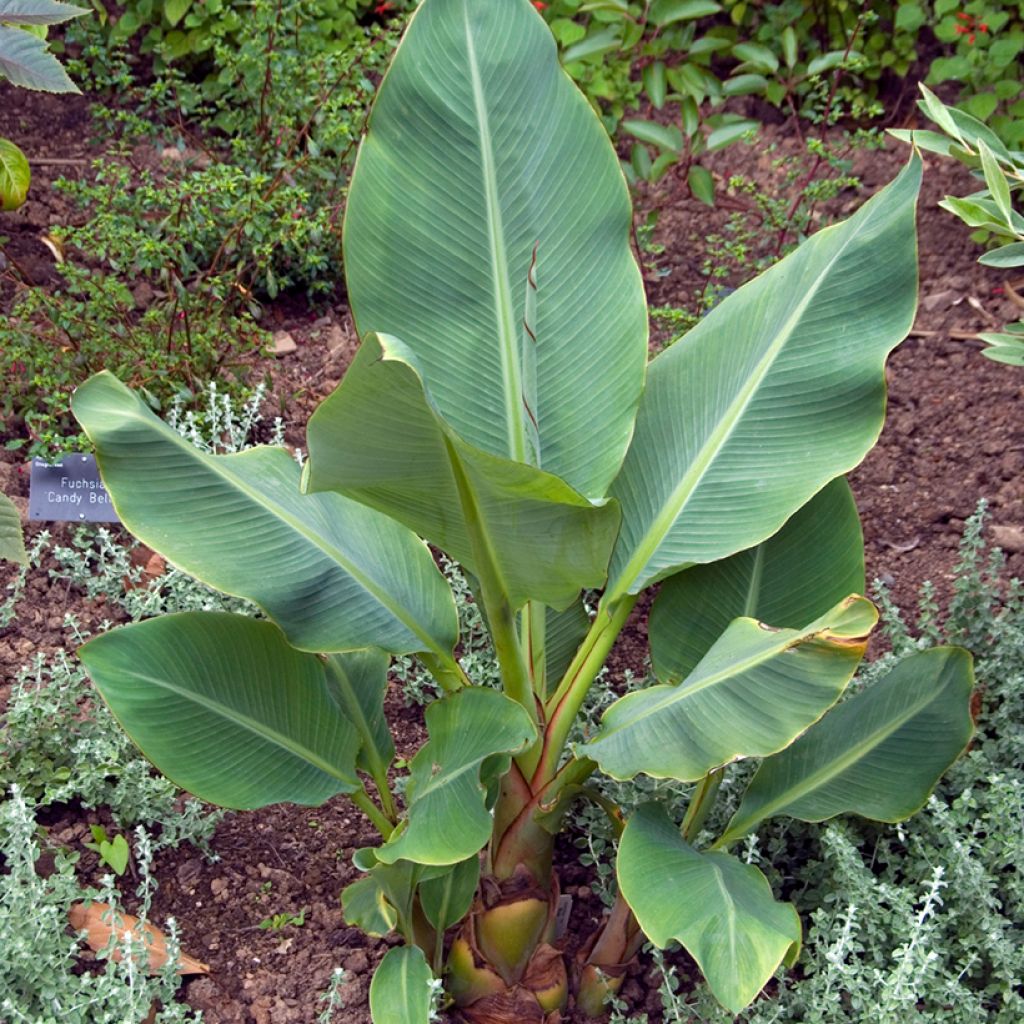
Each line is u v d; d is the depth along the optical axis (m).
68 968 1.46
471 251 1.42
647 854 1.27
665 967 1.56
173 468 1.39
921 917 1.39
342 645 1.38
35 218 2.70
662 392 1.53
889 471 2.37
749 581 1.53
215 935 1.61
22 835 1.49
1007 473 2.33
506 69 1.42
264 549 1.39
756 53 2.79
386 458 1.15
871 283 1.43
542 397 1.42
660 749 1.26
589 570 1.24
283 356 2.51
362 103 2.65
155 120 3.03
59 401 2.13
